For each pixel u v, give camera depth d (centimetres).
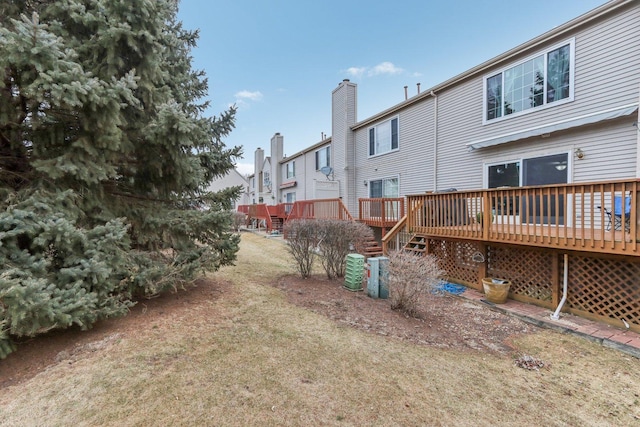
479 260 616
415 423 236
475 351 370
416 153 1090
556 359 355
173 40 532
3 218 273
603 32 627
